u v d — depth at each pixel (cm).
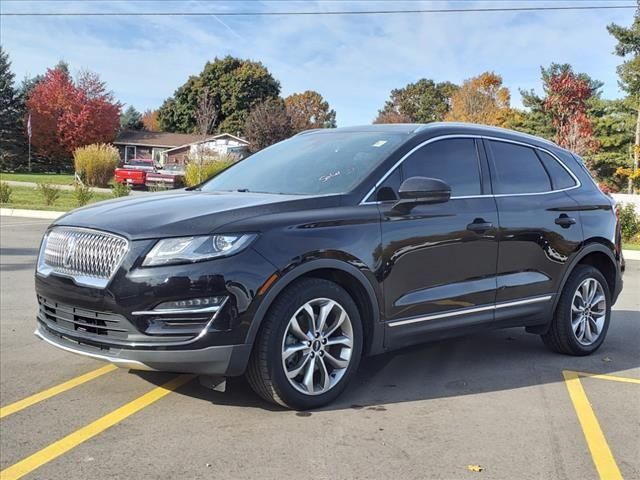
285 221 390
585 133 3306
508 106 5291
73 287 384
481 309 481
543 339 570
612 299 600
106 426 383
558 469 338
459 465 340
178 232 367
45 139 5300
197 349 362
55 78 5331
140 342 362
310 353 402
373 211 425
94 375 477
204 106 4716
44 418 396
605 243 577
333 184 443
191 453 348
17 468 331
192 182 2777
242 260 368
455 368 518
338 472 329
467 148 500
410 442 367
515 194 515
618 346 612
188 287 359
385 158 451
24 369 491
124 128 7669
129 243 368
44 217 1847
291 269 381
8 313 679
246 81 7294
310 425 387
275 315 381
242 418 396
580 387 475
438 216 454
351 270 407
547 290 530
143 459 341
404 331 442
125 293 363
